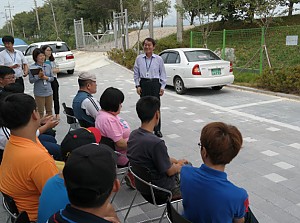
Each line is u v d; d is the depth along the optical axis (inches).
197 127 257.8
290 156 191.8
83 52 1115.3
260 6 448.1
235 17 911.7
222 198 75.5
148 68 231.5
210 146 76.7
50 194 71.7
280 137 224.7
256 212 135.6
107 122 142.6
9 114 82.1
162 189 106.0
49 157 85.2
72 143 87.9
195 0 638.5
